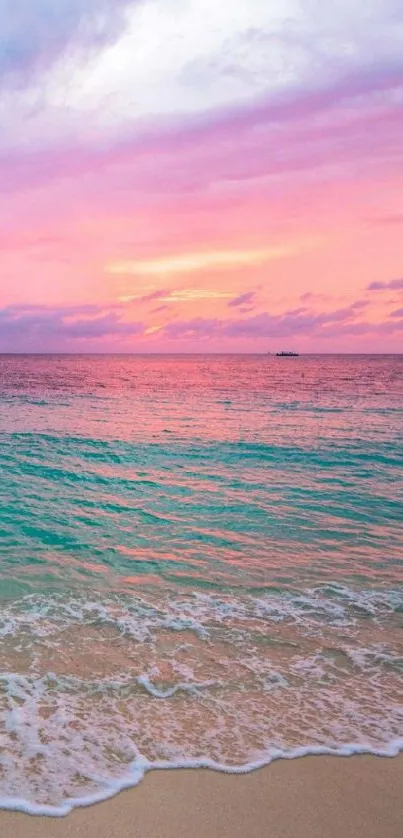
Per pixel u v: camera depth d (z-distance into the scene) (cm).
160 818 349
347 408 3550
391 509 1188
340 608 691
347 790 377
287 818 351
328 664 551
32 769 389
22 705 466
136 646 581
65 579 788
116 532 1023
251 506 1212
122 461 1755
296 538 988
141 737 429
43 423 2719
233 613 673
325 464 1722
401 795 373
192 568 838
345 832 341
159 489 1377
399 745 425
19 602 701
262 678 522
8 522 1085
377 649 584
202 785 379
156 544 954
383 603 708
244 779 385
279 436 2297
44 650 566
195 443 2108
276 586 766
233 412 3328
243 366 13850
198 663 548
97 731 435
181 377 8269
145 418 2986
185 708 470
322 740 430
